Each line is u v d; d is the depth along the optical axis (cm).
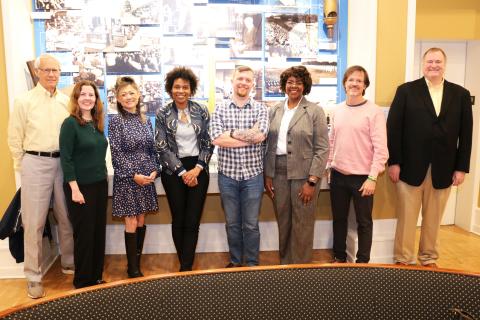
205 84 356
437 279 107
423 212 306
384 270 110
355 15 346
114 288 100
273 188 284
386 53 315
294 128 269
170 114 275
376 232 327
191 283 104
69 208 263
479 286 104
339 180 290
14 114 262
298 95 269
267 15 355
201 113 280
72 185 253
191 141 278
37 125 263
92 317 94
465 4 388
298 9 358
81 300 96
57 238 344
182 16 348
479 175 402
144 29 347
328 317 105
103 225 272
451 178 293
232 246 289
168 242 358
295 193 274
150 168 274
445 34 389
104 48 346
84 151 255
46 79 262
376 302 106
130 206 271
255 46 357
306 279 107
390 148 296
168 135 276
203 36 351
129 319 97
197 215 279
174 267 326
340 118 287
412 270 109
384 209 327
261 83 361
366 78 276
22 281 301
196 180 275
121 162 268
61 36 341
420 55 404
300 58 362
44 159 266
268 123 271
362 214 285
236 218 284
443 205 300
